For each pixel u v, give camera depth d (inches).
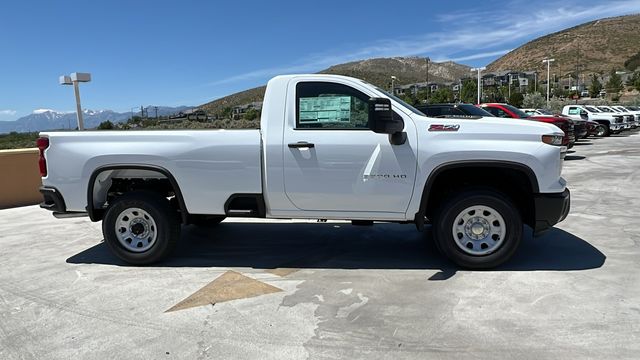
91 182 199.0
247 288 174.6
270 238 246.2
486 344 128.8
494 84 4436.5
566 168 499.2
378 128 169.8
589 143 824.9
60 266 207.5
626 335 131.4
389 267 195.0
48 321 150.6
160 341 135.1
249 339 135.3
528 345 127.5
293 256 214.4
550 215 179.5
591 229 247.4
